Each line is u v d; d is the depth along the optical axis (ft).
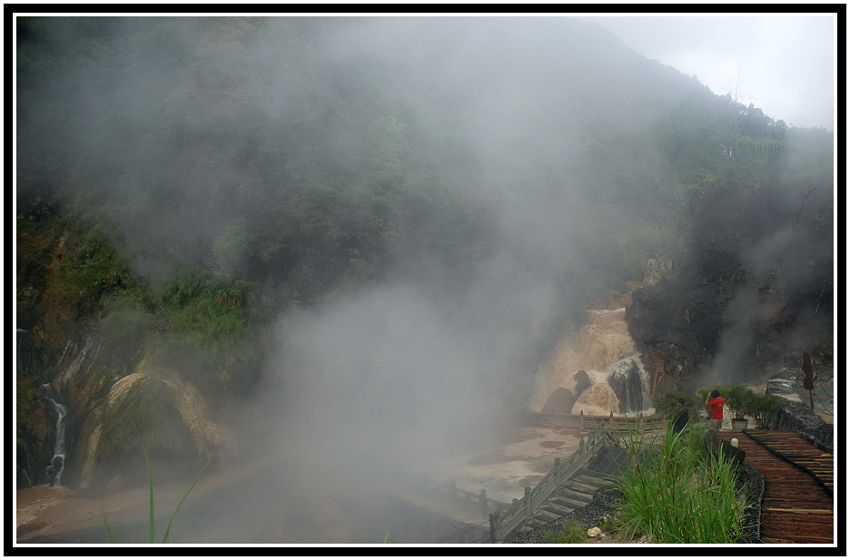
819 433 40.70
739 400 53.88
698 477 28.78
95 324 72.90
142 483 60.95
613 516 33.06
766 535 23.47
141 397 63.82
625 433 64.13
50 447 63.77
